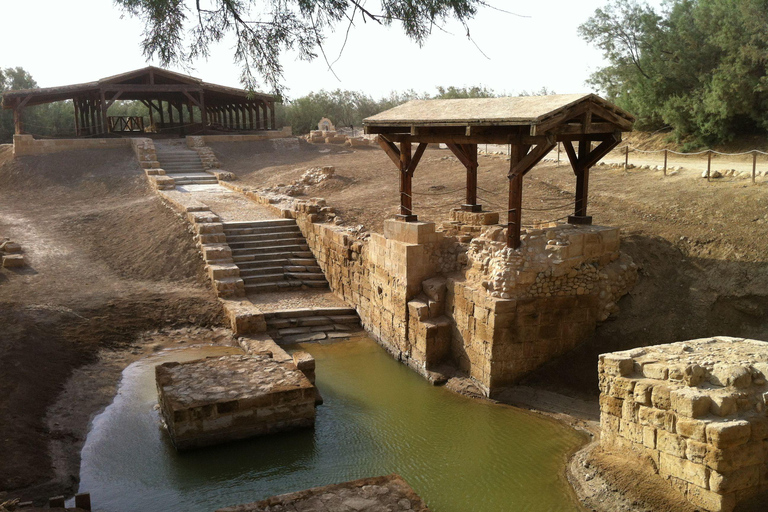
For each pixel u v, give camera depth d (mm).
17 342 13641
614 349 12555
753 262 12281
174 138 39500
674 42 29031
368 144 39438
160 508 9250
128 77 38031
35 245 22047
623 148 29922
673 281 13055
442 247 15016
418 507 8086
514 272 12344
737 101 25297
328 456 10766
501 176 22922
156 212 24375
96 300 17250
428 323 14039
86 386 13359
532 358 12695
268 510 8016
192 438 10766
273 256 20656
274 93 10250
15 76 56438
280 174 30922
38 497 9203
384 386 13703
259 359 13047
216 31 9812
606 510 8852
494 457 10602
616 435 9570
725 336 10727
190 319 17156
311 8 9234
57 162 33531
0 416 10859
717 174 17047
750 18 25203
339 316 17844
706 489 8039
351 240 18016
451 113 13734
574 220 13844
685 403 8258
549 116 11367
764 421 8148
